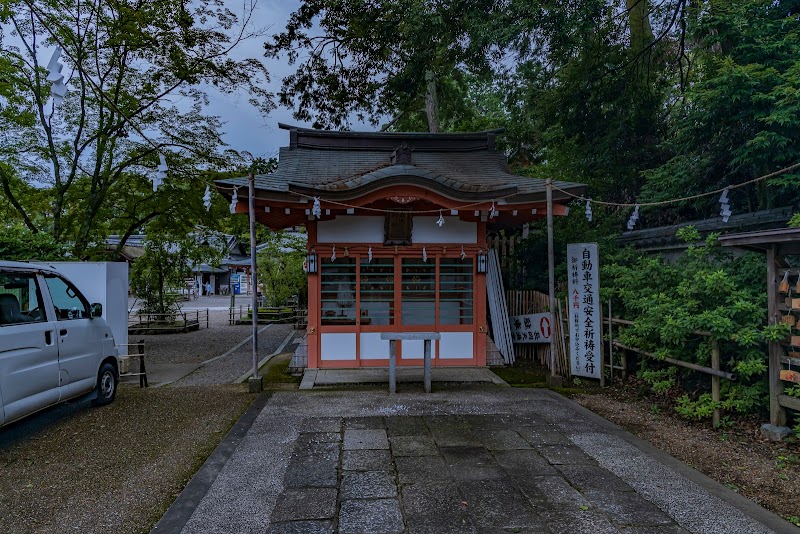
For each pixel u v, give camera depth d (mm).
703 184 7828
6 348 4320
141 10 10250
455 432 4805
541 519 3068
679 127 7508
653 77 10312
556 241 9164
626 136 10664
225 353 11484
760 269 5266
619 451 4273
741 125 6688
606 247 8312
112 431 5012
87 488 3658
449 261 8203
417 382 7027
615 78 10125
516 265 10070
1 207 11883
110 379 6219
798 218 4512
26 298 5156
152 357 10922
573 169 11414
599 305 6742
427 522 3029
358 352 7973
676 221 9156
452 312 8195
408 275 8109
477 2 10336
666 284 5957
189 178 11969
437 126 17016
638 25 10789
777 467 3943
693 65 9891
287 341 13562
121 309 9031
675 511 3176
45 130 10875
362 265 8039
